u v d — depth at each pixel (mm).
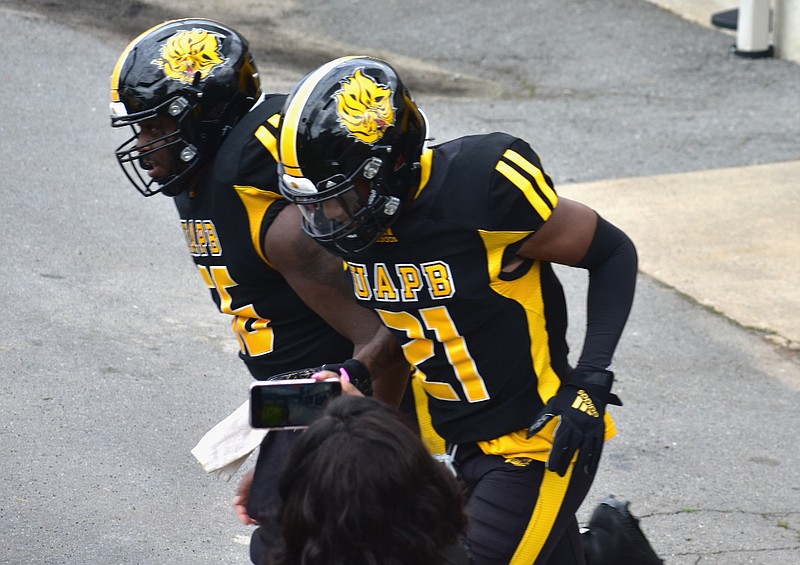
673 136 34625
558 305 10586
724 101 37906
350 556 6871
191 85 10820
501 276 10023
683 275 25594
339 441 6859
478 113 35906
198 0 44438
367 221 9727
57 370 19203
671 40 42938
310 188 9531
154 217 26625
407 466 6848
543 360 10383
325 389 9266
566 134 34531
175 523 15242
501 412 10391
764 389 20812
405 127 9656
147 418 17984
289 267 10695
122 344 20484
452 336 10195
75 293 22375
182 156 10977
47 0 41906
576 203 10234
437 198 9852
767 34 41312
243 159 10578
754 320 23594
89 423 17656
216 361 20281
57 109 32562
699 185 30906
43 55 36656
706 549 15406
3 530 14570
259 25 42812
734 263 26234
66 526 14844
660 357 21906
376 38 42562
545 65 40688
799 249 26984
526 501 10383
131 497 15734
